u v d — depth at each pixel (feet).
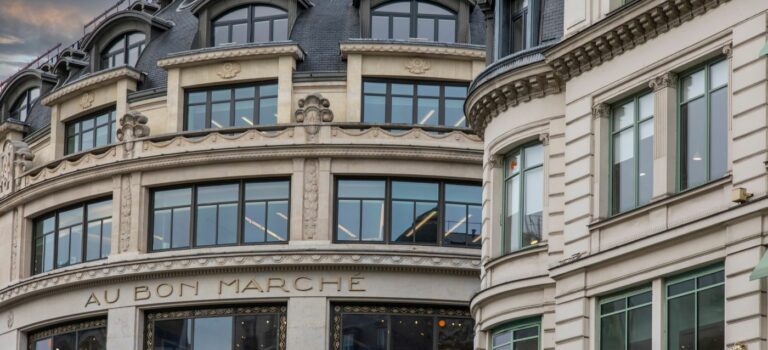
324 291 225.76
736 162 119.34
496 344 148.25
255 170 231.30
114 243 235.61
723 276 119.55
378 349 225.35
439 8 242.99
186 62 240.32
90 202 243.19
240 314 228.43
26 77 270.87
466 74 237.45
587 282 133.49
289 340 224.33
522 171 148.25
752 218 116.57
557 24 147.23
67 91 251.60
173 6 265.34
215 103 240.53
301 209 228.63
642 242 126.41
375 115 236.84
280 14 245.45
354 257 225.56
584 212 135.54
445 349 225.97
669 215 126.00
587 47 136.46
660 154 127.75
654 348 124.57
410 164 230.48
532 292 142.92
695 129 126.00
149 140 237.04
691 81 127.24
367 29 241.55
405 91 237.86
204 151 231.91
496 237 150.51
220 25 246.47
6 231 254.06
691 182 125.59
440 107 237.45
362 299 225.76
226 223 231.50
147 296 231.50
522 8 153.07
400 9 242.99
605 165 135.03
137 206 235.40
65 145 254.06
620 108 135.13
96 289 236.22
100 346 236.02
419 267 225.97
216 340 228.43
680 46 127.13
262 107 238.07
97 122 250.98
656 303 124.98
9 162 256.32
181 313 231.30
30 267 249.75
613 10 134.00
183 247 232.12
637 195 131.13
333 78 237.04
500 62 149.38
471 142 231.50
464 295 226.79
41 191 246.68
